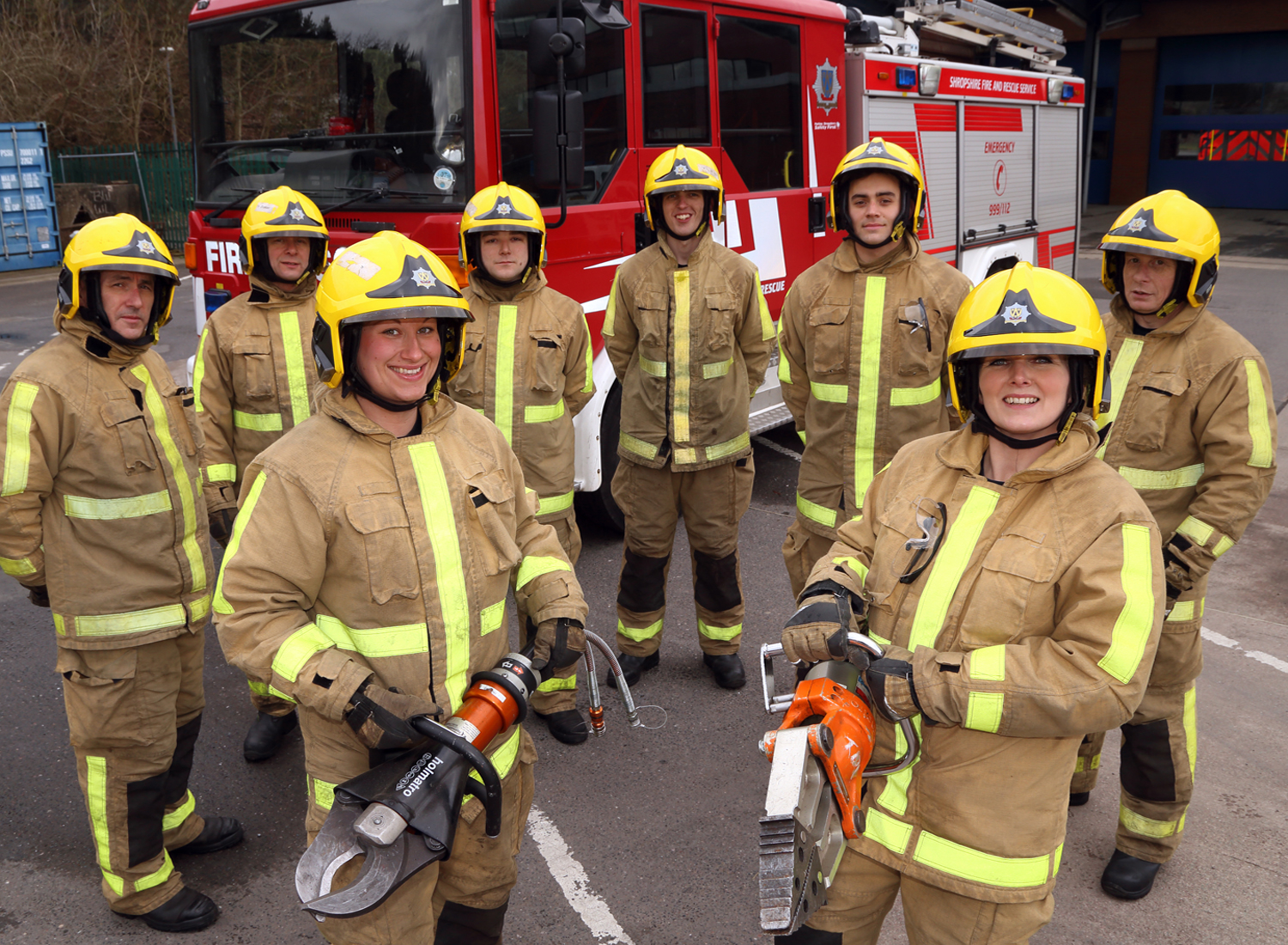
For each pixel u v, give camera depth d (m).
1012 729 1.65
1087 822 3.30
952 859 1.80
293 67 4.86
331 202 4.82
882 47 6.65
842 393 3.42
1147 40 24.48
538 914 2.88
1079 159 9.48
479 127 4.41
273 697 3.64
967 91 7.36
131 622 2.68
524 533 2.11
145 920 2.84
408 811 1.62
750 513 6.21
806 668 1.86
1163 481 2.86
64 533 2.65
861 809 1.74
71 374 2.63
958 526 1.81
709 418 3.94
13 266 16.94
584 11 4.70
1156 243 2.66
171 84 20.70
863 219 3.29
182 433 2.87
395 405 1.87
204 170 5.25
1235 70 23.83
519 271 3.63
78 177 20.47
